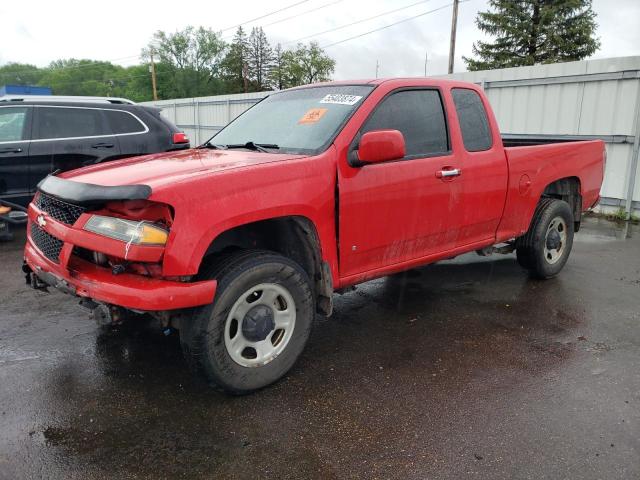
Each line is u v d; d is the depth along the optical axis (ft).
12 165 22.44
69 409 9.66
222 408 9.78
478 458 8.40
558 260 17.71
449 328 13.69
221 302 9.25
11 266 18.72
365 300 15.80
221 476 7.97
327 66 260.01
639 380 10.97
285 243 11.25
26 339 12.62
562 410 9.80
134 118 25.40
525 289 16.87
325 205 10.71
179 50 261.85
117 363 11.48
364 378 10.99
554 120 31.91
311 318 10.83
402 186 12.03
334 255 11.15
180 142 21.52
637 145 28.58
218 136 14.21
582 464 8.25
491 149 14.40
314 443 8.79
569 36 128.47
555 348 12.50
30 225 11.69
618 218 29.71
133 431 9.04
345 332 13.41
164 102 75.92
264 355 10.21
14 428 9.05
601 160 18.95
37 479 7.83
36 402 9.87
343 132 11.18
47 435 8.88
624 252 21.98
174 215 8.69
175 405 9.87
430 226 13.01
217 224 9.06
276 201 9.84
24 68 330.75
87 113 24.27
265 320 10.02
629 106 28.63
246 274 9.50
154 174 9.78
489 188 14.29
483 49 136.46
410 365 11.59
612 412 9.75
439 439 8.90
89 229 9.16
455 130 13.46
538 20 129.90
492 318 14.39
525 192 15.57
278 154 11.19
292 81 259.19
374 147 10.48
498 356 12.06
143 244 8.61
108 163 11.78
